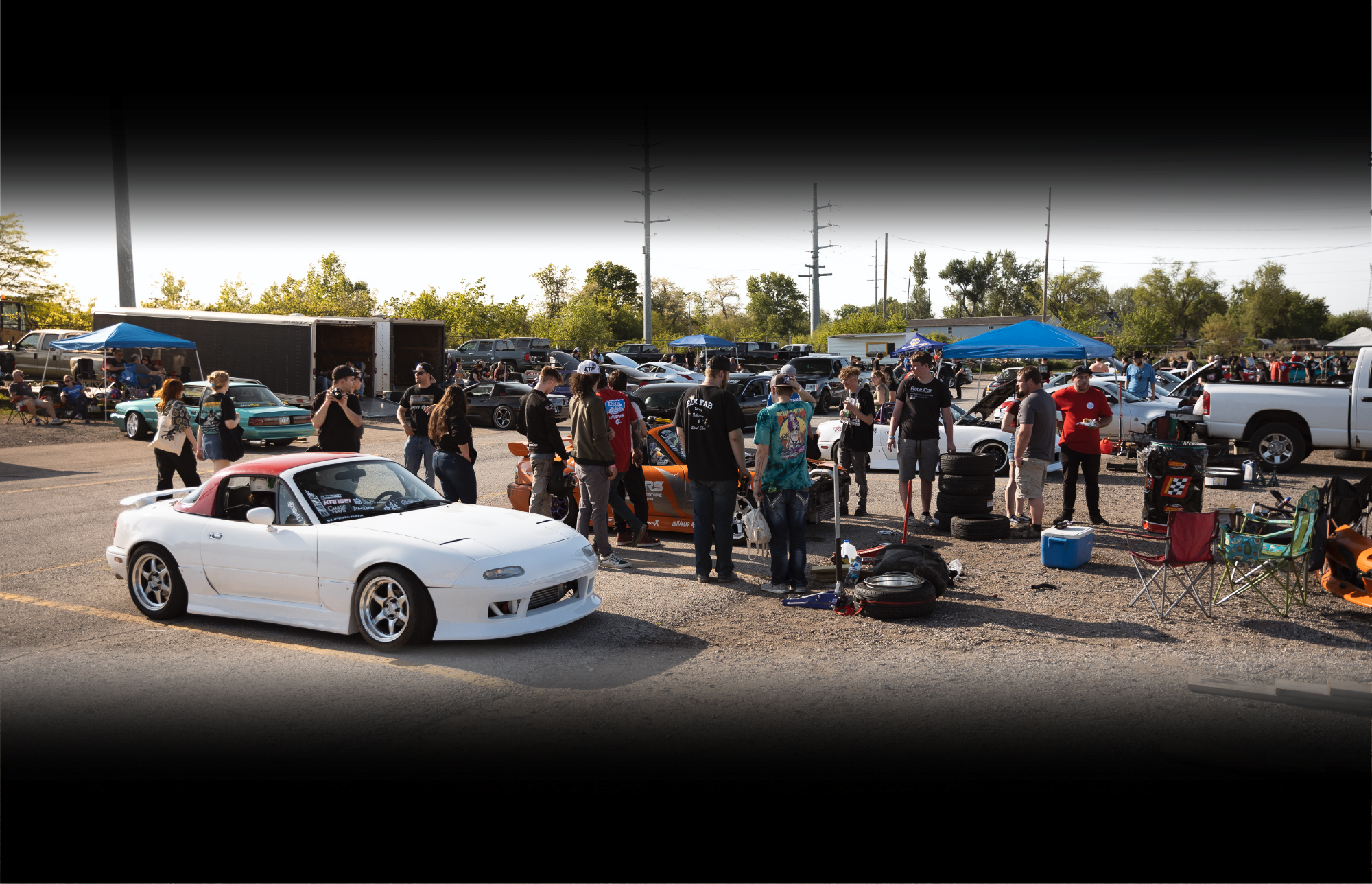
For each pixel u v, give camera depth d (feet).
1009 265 360.28
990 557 28.58
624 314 241.35
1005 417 33.35
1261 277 323.98
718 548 25.75
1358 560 21.94
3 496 44.21
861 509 35.91
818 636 20.89
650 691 17.49
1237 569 24.34
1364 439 45.03
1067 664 18.75
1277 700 16.66
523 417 29.50
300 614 21.02
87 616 23.15
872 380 48.80
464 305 172.76
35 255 122.11
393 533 20.48
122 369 83.46
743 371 126.00
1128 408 53.26
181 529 22.36
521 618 20.11
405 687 17.83
